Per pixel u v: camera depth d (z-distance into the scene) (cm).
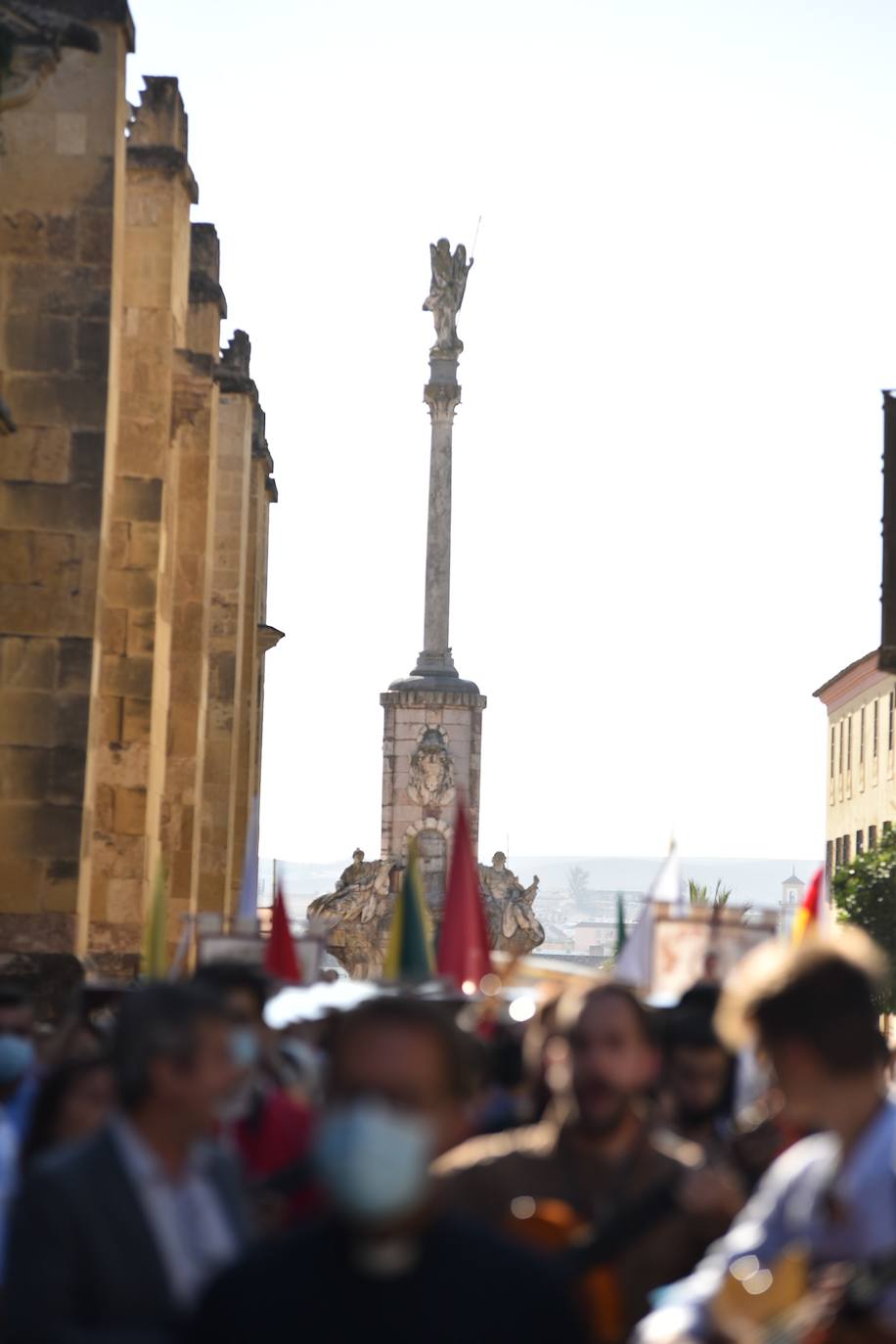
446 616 7825
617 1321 805
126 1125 790
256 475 5562
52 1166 775
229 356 4984
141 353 3572
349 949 7469
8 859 2925
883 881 5719
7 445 3000
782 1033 723
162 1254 771
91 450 3005
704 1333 723
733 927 1734
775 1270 717
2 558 2984
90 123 3050
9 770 2945
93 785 3014
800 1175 756
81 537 2994
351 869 7500
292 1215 995
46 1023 2830
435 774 7594
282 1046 1531
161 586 3534
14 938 2911
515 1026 1392
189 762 4097
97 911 3397
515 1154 888
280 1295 596
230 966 1295
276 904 2044
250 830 2511
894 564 3497
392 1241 595
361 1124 592
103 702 3434
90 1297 758
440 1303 594
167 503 3634
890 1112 732
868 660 9731
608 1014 876
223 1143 1087
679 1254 852
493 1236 611
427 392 7906
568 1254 811
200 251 4344
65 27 2980
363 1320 593
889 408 3516
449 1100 649
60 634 2973
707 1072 1153
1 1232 980
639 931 1766
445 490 7875
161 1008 793
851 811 10281
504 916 7381
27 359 3020
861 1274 702
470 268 7988
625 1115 882
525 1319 595
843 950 733
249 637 5547
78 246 3041
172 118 3616
